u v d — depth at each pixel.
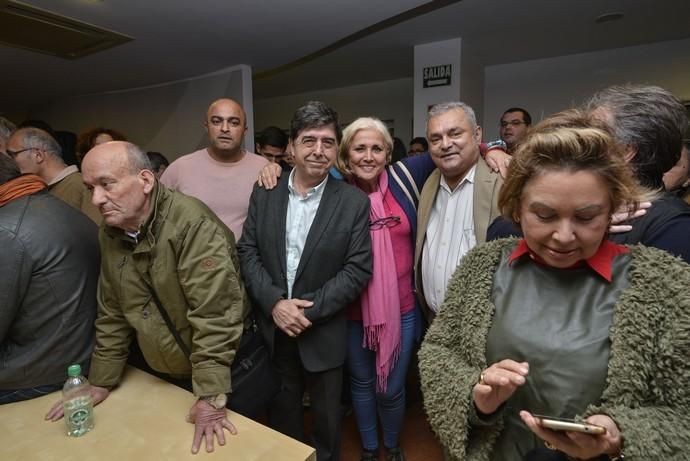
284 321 1.32
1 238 1.00
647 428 0.54
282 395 1.52
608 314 0.64
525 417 0.58
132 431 0.98
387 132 1.62
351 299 1.38
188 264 1.03
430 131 1.50
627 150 0.80
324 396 1.45
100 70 4.85
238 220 1.94
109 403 1.09
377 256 1.50
